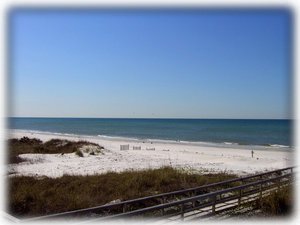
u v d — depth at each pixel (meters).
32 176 17.64
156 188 14.70
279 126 132.00
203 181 16.36
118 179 16.16
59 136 73.12
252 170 24.72
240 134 86.06
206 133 90.50
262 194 12.41
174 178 16.66
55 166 23.72
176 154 37.31
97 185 14.88
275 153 40.41
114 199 12.59
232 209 11.09
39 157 27.28
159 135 83.00
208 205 10.45
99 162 26.80
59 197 12.45
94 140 61.59
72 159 27.89
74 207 11.32
